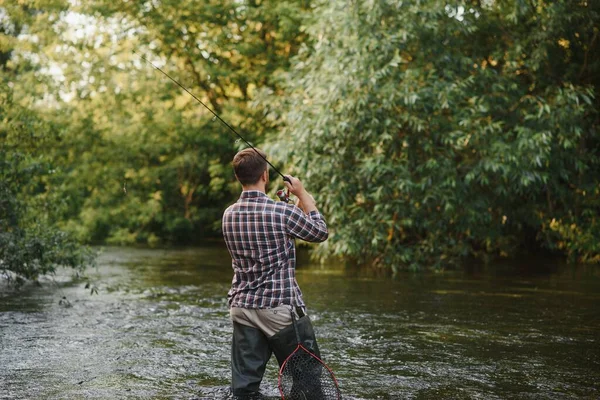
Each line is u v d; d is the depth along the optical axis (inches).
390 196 427.5
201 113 727.7
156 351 211.6
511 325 255.9
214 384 174.4
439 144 428.1
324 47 424.8
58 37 655.1
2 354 206.5
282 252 156.8
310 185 434.6
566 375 185.3
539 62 433.7
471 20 427.5
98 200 721.6
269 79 645.3
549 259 507.5
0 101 379.2
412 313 281.4
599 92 466.3
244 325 159.3
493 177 429.4
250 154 161.3
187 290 353.1
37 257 339.9
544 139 381.1
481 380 179.8
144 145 715.4
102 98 686.5
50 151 660.7
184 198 757.3
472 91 422.3
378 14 403.5
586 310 289.7
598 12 422.6
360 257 458.0
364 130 416.8
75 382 175.8
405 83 396.8
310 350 155.9
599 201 468.1
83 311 285.4
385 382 177.3
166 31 655.8
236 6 651.5
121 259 528.7
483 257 489.7
